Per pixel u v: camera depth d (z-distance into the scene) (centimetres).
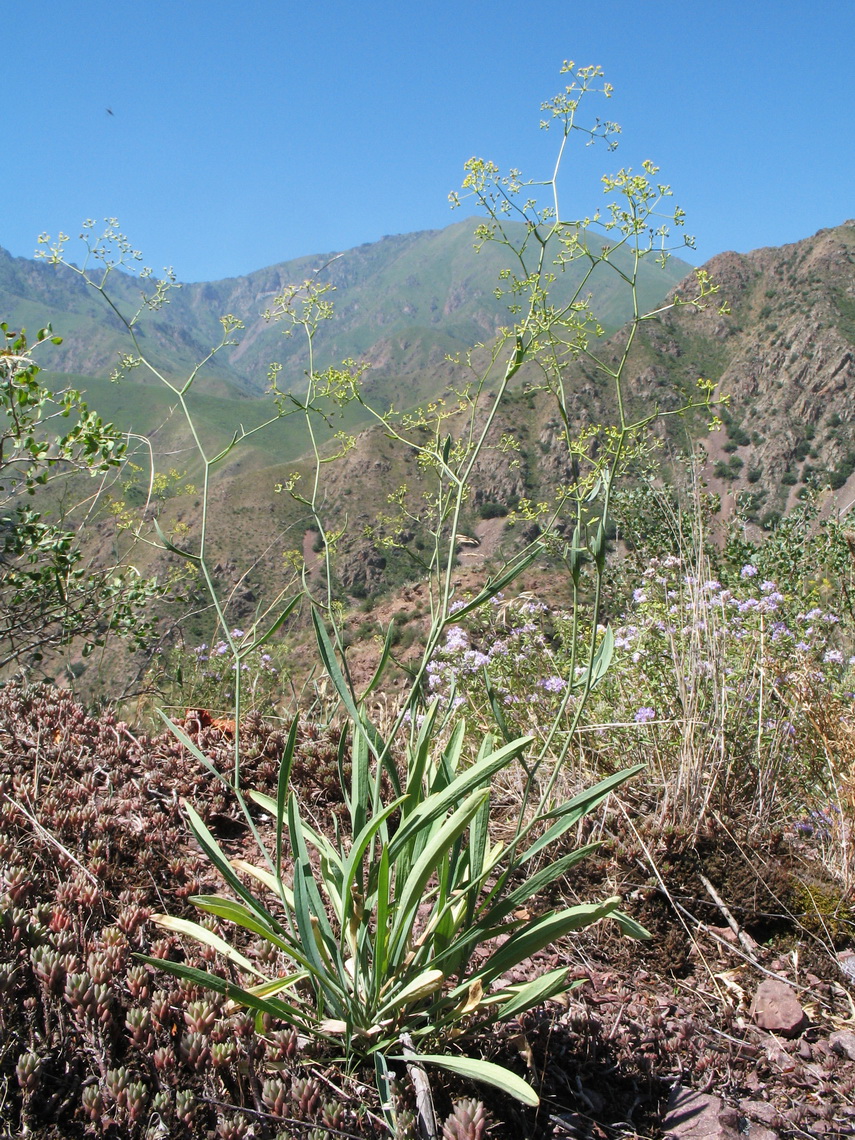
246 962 231
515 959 229
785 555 691
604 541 238
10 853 273
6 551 548
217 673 631
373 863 241
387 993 229
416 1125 195
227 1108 196
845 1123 236
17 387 478
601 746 403
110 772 370
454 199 297
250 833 355
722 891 329
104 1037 203
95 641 604
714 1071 252
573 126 289
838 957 308
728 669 443
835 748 373
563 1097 235
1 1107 183
